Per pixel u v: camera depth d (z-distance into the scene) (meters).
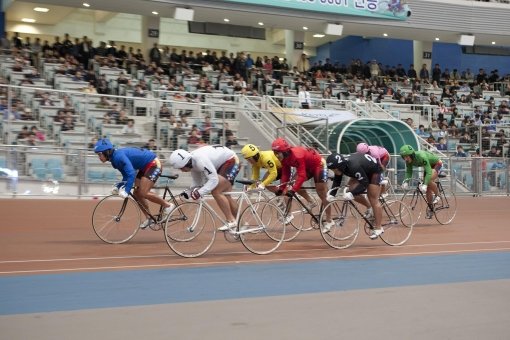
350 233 7.86
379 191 7.76
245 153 7.74
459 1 23.58
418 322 4.00
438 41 25.67
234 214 7.56
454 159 17.06
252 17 21.45
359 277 5.67
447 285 5.29
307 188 8.38
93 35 26.33
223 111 14.46
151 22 22.06
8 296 4.65
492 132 20.31
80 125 13.48
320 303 4.51
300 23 22.36
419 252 7.49
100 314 4.09
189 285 5.17
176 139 14.07
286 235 8.38
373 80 24.02
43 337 3.52
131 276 5.57
